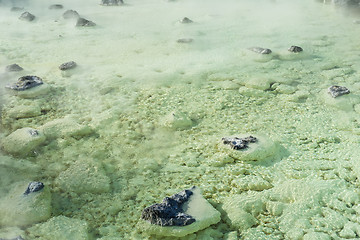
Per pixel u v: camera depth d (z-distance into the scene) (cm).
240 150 450
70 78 660
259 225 356
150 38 860
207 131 508
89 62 726
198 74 668
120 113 553
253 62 727
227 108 566
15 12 1112
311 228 347
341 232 341
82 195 399
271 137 490
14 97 596
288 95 601
